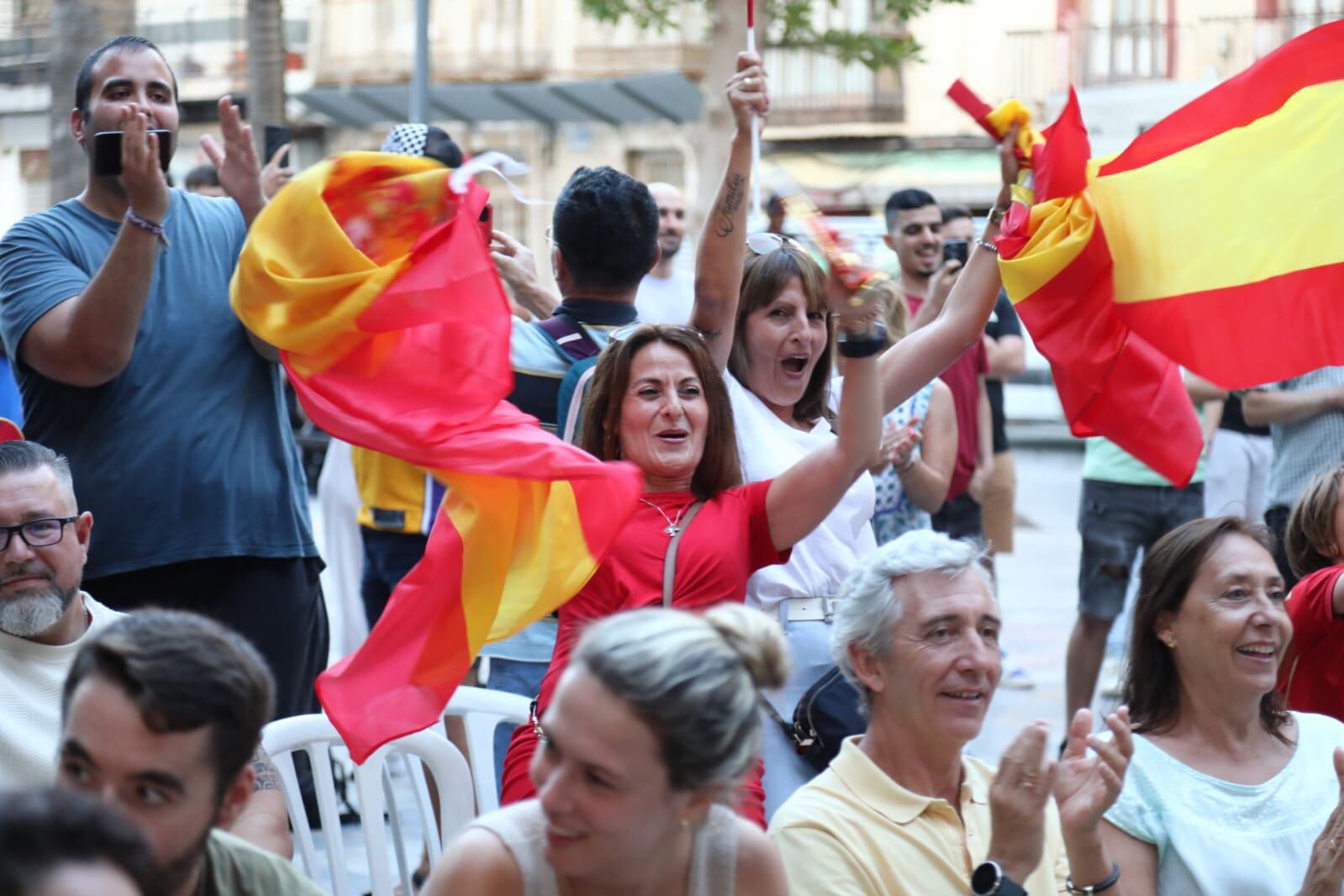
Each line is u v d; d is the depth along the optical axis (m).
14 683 5.12
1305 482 9.73
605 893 3.87
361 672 5.16
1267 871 5.44
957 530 11.02
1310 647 6.50
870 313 5.49
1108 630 10.82
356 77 38.91
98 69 6.45
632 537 5.52
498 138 36.56
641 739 3.56
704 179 19.66
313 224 5.11
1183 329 6.55
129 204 6.53
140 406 6.33
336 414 5.14
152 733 3.40
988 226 6.79
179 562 6.36
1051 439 33.12
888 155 35.47
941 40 34.72
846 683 5.92
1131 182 6.66
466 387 5.10
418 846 8.37
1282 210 6.57
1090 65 33.75
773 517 5.63
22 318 6.24
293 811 5.63
